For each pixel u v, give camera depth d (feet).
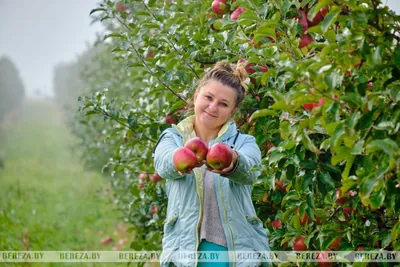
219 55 15.23
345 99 9.52
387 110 9.62
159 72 16.89
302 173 12.13
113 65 40.55
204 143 10.74
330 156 12.04
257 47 14.28
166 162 11.27
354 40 10.08
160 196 18.66
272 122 13.65
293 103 10.11
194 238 11.30
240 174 10.87
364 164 9.61
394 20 10.16
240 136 11.99
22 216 40.78
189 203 11.48
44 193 57.98
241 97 12.00
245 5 13.85
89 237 37.88
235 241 11.31
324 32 10.04
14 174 78.23
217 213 11.48
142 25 17.07
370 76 10.30
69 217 44.24
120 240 36.06
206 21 16.56
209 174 11.68
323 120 9.98
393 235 10.54
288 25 13.02
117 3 18.10
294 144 10.98
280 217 13.65
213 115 11.64
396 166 9.14
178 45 16.07
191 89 15.25
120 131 19.25
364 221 12.42
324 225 12.44
